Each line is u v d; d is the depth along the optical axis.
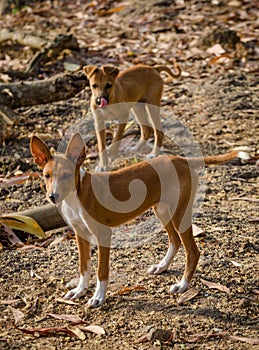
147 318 10.09
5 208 13.86
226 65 21.66
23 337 9.71
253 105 19.02
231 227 12.77
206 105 19.08
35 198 14.31
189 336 9.65
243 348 9.41
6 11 28.47
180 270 11.44
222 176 15.14
